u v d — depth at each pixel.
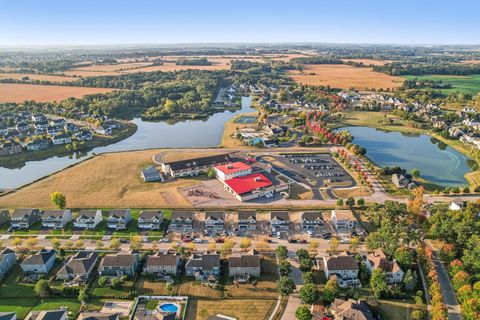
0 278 130.88
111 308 117.31
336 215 167.12
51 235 160.50
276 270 136.25
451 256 136.88
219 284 128.62
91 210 169.62
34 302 119.81
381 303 119.12
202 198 194.62
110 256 134.38
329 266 130.88
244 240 147.88
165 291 125.00
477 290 115.81
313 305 117.94
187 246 152.12
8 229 164.75
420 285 127.12
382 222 157.62
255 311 115.94
